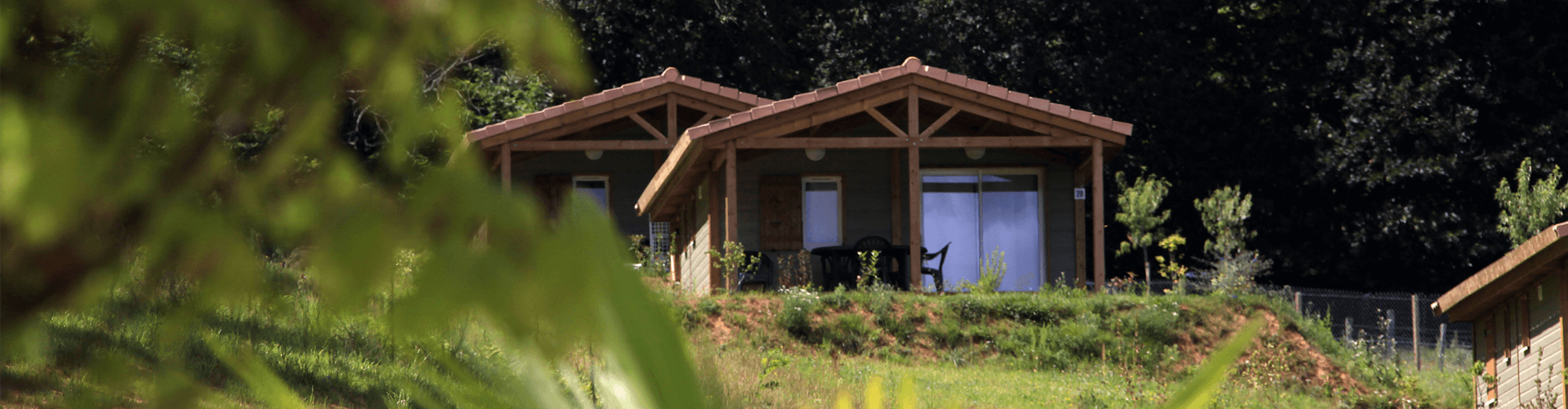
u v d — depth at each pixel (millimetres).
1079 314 14102
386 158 401
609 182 21141
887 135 18172
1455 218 26438
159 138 373
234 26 375
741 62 26328
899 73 15742
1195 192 28188
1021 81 28906
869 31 28281
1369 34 27109
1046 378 12375
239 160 385
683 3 25844
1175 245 18016
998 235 18156
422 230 374
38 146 351
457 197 375
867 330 13523
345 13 387
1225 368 500
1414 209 26812
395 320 365
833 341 13297
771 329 13227
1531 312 11875
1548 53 26656
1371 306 23062
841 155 18047
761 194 17797
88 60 365
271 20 380
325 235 377
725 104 19578
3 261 351
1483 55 26625
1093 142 16047
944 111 17312
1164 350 13297
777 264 17750
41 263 354
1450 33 26359
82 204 359
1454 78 26156
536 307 368
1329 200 27969
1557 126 26016
